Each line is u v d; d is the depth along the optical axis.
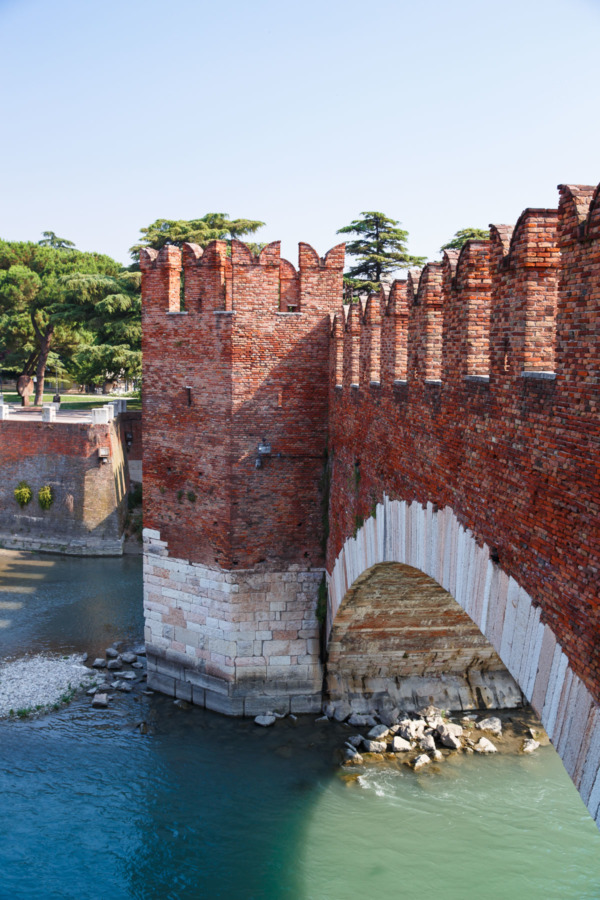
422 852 20.56
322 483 26.42
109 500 48.91
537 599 11.30
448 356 14.77
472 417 13.65
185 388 26.66
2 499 51.09
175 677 28.11
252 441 25.83
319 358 25.97
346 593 23.95
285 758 24.62
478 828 21.53
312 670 27.08
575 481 10.19
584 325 9.87
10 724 26.48
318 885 19.31
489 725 26.72
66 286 59.66
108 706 27.62
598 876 19.78
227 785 23.25
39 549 49.56
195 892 19.02
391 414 18.59
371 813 22.09
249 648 26.67
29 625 35.78
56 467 49.59
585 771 9.90
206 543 26.70
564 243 10.24
